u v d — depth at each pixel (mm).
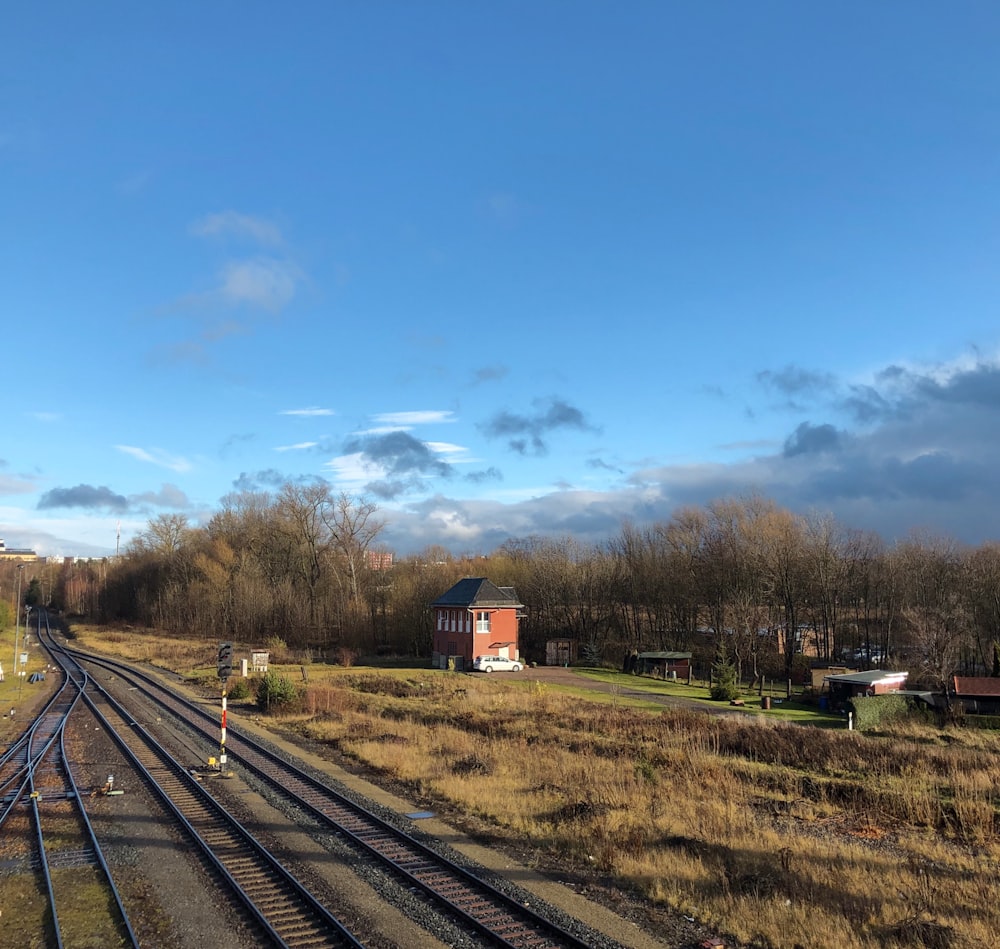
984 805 17953
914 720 36094
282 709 34719
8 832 15609
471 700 39125
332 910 11266
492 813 16828
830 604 70562
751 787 21016
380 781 20609
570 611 82562
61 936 10391
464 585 66500
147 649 77562
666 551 79875
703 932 10719
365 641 80000
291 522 93438
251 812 16969
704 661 69875
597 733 29094
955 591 63594
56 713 34594
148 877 12797
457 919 11062
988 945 10094
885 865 13742
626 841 14461
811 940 10234
